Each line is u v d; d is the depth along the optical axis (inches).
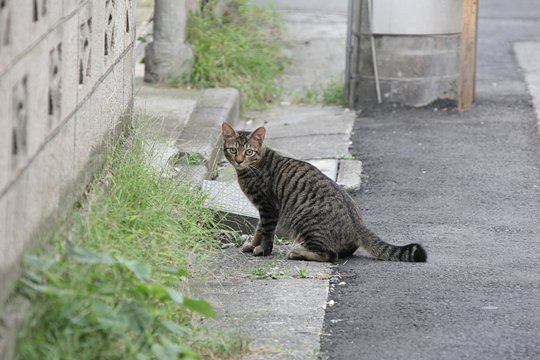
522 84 916.6
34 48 314.7
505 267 466.9
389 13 816.3
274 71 916.6
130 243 378.9
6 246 285.7
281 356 353.1
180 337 344.5
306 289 432.8
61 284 301.0
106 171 436.1
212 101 763.4
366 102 839.7
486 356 355.3
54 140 345.1
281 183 497.0
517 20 1238.9
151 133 567.8
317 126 777.6
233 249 507.8
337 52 1017.5
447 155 694.5
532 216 559.8
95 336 297.3
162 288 322.3
